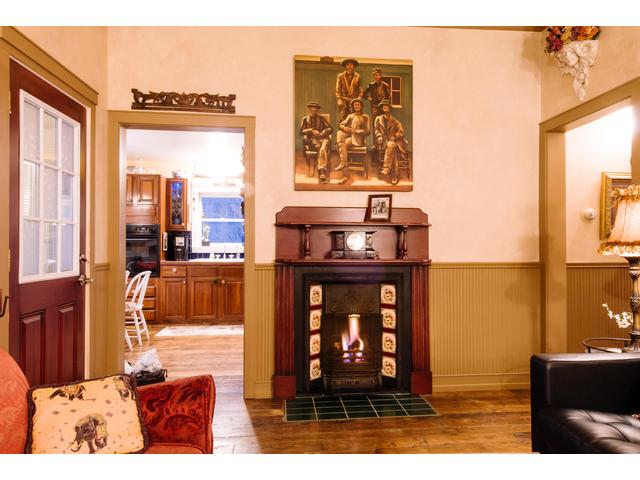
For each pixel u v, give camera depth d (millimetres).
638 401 1833
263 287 3070
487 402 2928
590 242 3453
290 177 3129
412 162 3215
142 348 4422
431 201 3236
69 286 2488
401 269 3109
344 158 3154
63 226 2453
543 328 3254
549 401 1796
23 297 2031
